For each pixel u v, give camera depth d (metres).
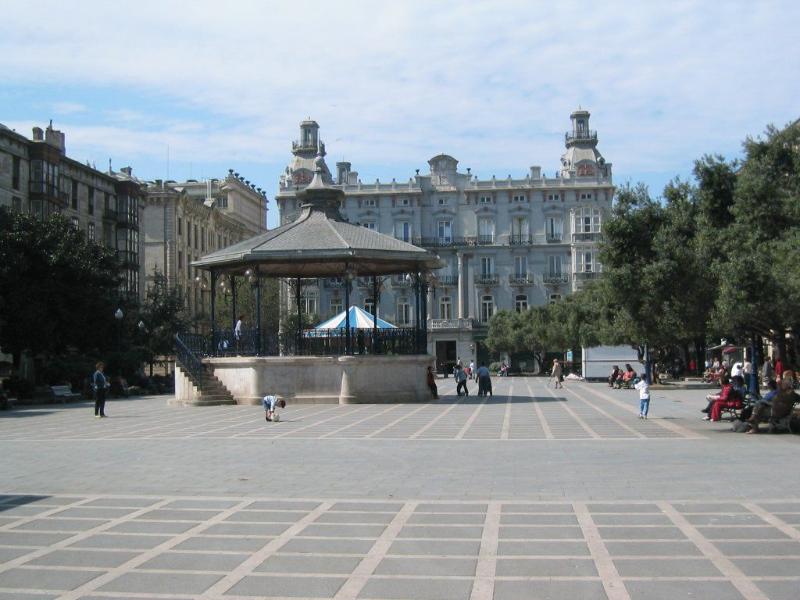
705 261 25.05
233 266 38.72
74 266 48.88
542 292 103.88
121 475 15.03
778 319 21.70
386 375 36.44
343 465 15.90
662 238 25.41
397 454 17.52
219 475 14.83
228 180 107.44
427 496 12.44
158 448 19.45
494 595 7.60
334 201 41.12
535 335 89.25
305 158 108.12
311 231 37.97
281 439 21.08
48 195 61.69
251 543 9.70
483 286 104.69
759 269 20.97
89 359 53.25
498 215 104.62
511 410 30.89
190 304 90.00
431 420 26.41
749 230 24.69
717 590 7.64
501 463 15.89
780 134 25.25
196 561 8.94
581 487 13.01
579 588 7.76
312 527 10.48
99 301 50.81
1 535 10.27
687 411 29.75
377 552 9.19
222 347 38.88
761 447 18.00
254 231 116.62
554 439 20.22
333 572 8.44
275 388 35.97
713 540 9.48
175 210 86.12
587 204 103.50
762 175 24.75
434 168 106.31
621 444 18.95
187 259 89.81
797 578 7.98
